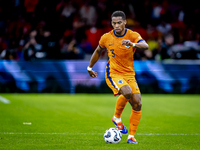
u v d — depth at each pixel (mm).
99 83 38938
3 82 38969
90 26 48500
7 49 44750
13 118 25188
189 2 49906
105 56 44000
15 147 15969
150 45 45438
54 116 26406
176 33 48500
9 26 47562
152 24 49031
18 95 37688
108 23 48844
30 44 43344
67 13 48781
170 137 19062
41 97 36500
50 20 48281
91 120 24953
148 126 22797
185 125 23312
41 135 19219
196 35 48781
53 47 44312
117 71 17875
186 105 32688
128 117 26750
